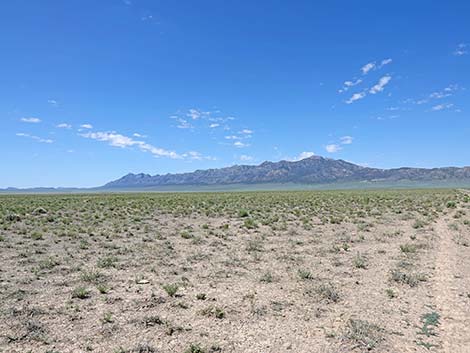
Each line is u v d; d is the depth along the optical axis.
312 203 48.62
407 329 8.68
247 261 15.97
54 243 20.64
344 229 25.53
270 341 8.13
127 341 8.13
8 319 9.30
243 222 30.36
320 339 8.23
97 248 19.12
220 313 9.55
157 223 30.06
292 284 12.45
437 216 32.06
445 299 10.61
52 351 7.69
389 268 14.43
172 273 13.95
